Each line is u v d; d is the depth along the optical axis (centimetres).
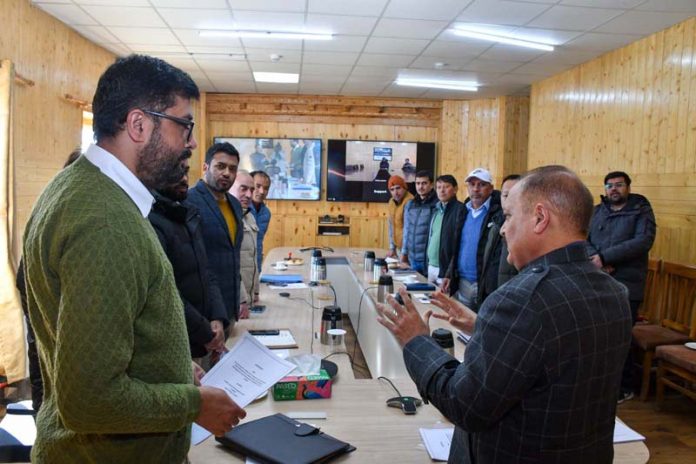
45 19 415
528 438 94
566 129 567
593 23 414
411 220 466
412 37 468
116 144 89
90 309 75
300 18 423
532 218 101
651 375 375
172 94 90
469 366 96
